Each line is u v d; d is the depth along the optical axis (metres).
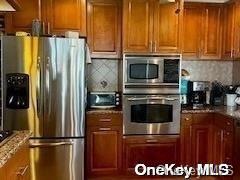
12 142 1.84
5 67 3.14
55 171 3.28
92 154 3.63
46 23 3.54
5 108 3.18
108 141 3.66
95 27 3.84
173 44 3.76
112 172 3.68
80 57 3.27
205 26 4.11
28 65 3.16
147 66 3.69
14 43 3.13
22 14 3.49
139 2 3.69
